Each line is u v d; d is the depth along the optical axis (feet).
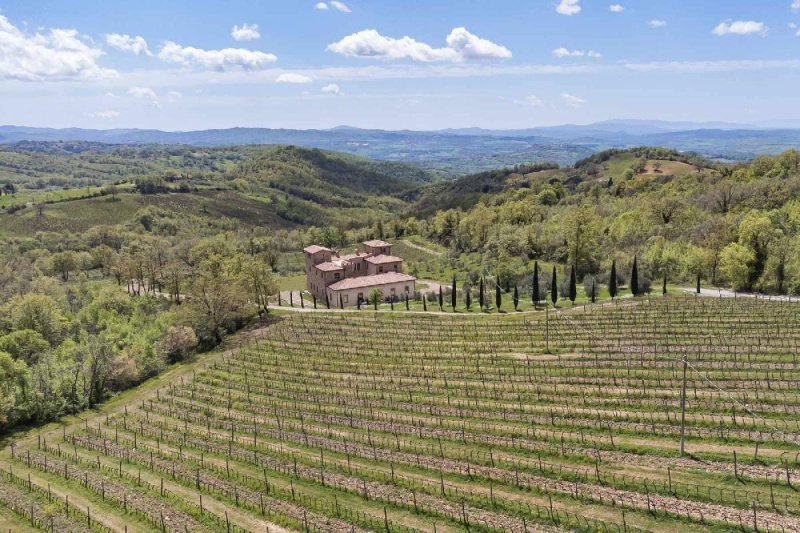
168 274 466.29
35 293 388.98
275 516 144.36
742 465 150.00
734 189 548.72
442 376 245.24
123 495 161.38
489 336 300.40
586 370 234.99
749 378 210.38
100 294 411.75
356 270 472.85
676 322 295.28
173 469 175.83
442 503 145.07
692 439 166.81
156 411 236.22
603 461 159.63
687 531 125.08
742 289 396.16
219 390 255.70
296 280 568.00
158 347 318.45
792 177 554.05
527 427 185.78
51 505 157.79
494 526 133.49
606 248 510.58
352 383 247.70
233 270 437.58
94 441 207.21
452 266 577.02
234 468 174.81
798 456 149.79
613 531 127.13
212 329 347.15
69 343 317.01
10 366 241.96
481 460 166.50
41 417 236.43
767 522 124.67
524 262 525.75
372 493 152.97
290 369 276.62
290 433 198.70
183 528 142.72
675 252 438.40
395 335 319.06
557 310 358.23
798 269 364.17
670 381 214.48
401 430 193.47
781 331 266.98
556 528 130.82
